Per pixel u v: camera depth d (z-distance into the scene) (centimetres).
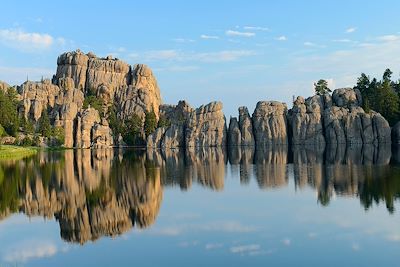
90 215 4847
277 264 3055
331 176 7556
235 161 11812
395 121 19025
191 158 13412
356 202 5100
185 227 4162
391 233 3750
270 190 6262
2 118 19638
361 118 18488
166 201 5631
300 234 3791
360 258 3152
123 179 7900
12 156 14038
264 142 19975
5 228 4319
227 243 3578
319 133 19125
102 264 3177
